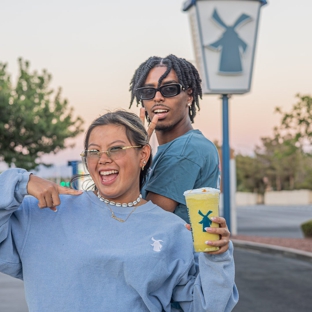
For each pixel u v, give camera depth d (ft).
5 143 84.64
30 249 7.86
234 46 53.67
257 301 26.55
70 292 7.67
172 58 9.86
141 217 8.14
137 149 8.19
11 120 82.89
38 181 7.66
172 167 9.07
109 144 8.00
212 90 53.83
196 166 9.09
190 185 9.03
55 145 86.43
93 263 7.72
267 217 117.80
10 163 85.46
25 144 85.51
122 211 8.14
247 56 53.93
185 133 9.89
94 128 8.14
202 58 53.72
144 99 9.84
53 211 8.06
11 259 7.91
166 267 7.90
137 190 8.36
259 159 256.52
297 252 44.19
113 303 7.68
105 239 7.89
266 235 67.82
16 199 7.62
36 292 7.75
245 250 50.57
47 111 85.76
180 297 8.12
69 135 88.58
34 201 8.21
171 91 9.66
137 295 7.77
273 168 253.85
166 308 8.03
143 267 7.73
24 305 24.41
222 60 53.57
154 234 8.00
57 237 7.89
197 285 7.85
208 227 7.30
